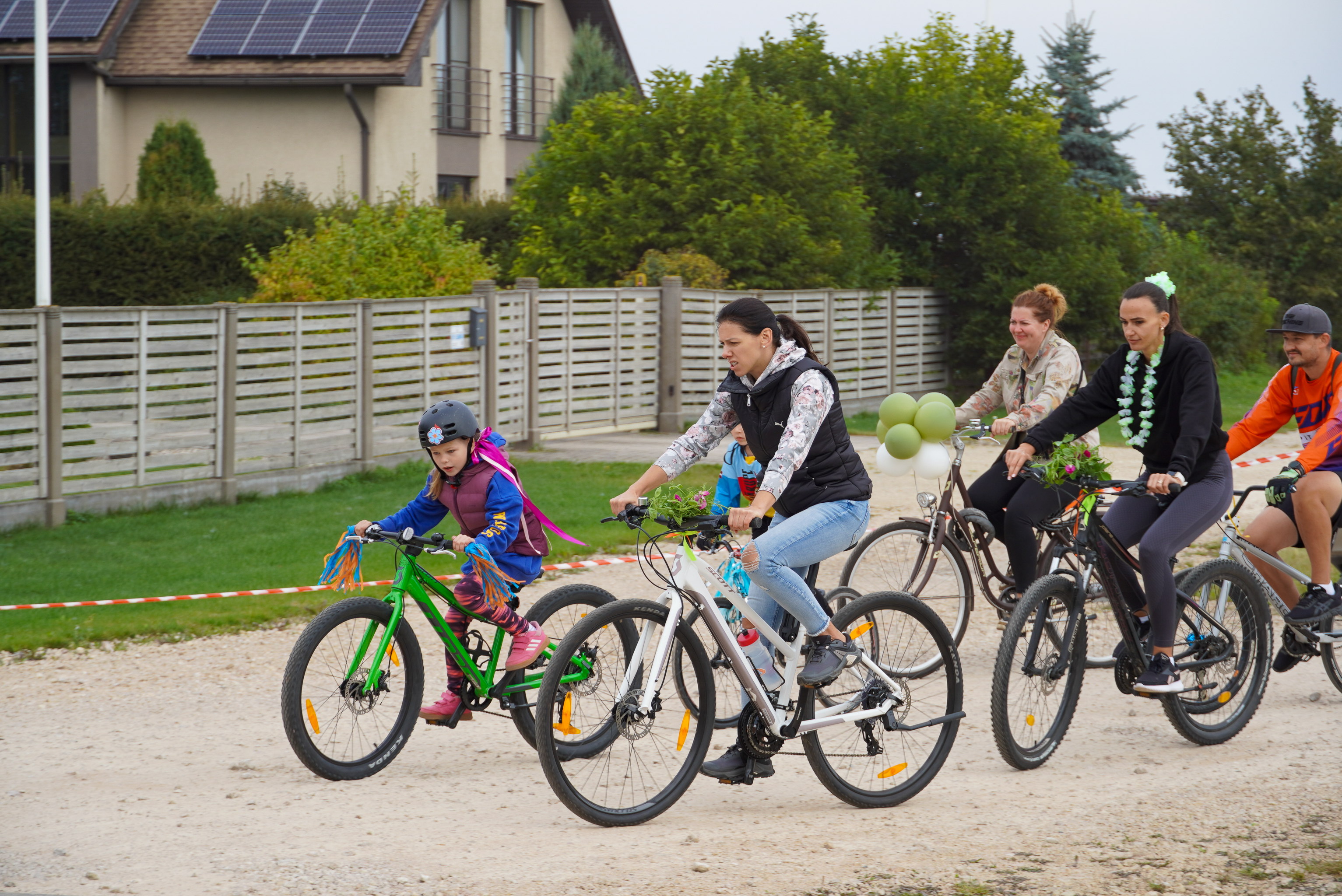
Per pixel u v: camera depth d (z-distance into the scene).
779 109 35.62
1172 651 10.34
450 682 10.16
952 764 10.23
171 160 42.09
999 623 14.57
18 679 12.42
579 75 53.78
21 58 44.06
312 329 23.81
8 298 38.06
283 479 23.38
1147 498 10.72
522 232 37.81
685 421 32.28
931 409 12.38
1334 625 11.69
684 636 8.83
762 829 8.59
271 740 10.70
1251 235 57.16
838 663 8.93
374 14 44.66
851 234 36.81
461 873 7.65
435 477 10.00
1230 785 9.42
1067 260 39.16
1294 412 11.74
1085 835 8.33
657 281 32.84
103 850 8.08
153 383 21.33
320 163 44.91
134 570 17.00
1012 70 42.38
